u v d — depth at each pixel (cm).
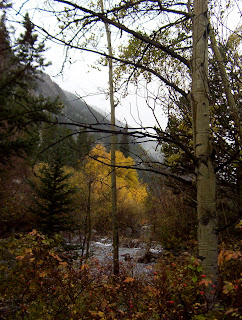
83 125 254
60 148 1056
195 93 288
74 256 654
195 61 291
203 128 280
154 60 392
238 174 544
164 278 284
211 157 273
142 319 285
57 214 1122
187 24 366
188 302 263
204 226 264
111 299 358
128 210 2545
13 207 1166
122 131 263
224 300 267
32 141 984
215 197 270
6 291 395
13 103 845
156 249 1235
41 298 381
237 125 376
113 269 593
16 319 365
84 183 1205
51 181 1098
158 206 1270
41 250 417
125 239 1973
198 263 246
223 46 351
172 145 546
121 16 311
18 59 719
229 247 387
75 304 346
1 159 1067
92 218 1264
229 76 370
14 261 452
